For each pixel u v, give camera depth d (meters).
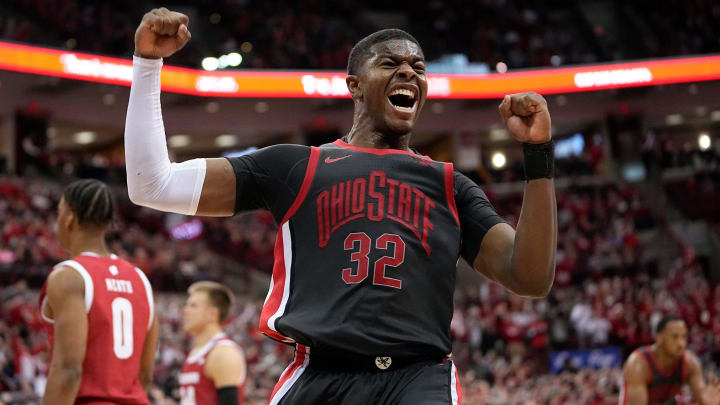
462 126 32.06
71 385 3.41
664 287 24.28
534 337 20.02
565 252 26.02
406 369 2.35
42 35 26.36
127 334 3.72
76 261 3.64
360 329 2.30
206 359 5.63
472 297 22.61
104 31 27.59
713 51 31.23
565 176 31.31
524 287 2.37
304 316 2.36
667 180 31.05
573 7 34.97
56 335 3.49
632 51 32.75
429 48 32.28
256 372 14.72
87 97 27.28
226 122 29.89
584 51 32.56
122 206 24.70
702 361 19.84
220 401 5.54
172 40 2.37
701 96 30.91
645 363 6.50
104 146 31.59
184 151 32.62
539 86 28.67
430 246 2.42
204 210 2.50
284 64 29.08
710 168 30.64
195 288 5.80
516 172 31.36
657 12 33.62
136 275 3.89
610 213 28.64
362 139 2.64
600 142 31.75
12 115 25.97
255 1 32.06
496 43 31.78
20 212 20.31
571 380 16.14
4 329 12.76
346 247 2.39
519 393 15.51
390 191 2.47
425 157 2.65
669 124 33.16
